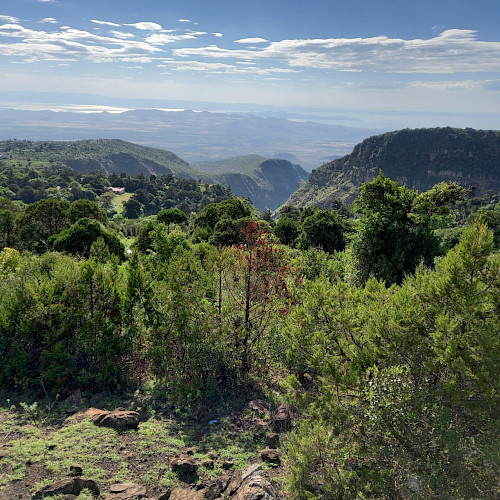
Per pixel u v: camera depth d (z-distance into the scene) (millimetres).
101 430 9102
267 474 7492
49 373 11203
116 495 6805
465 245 7113
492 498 5785
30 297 12047
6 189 150125
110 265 14578
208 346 11797
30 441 8445
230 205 54469
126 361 12484
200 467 7988
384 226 22859
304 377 11430
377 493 6539
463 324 7086
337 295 9406
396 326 7512
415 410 6633
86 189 175000
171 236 27422
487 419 6395
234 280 12422
